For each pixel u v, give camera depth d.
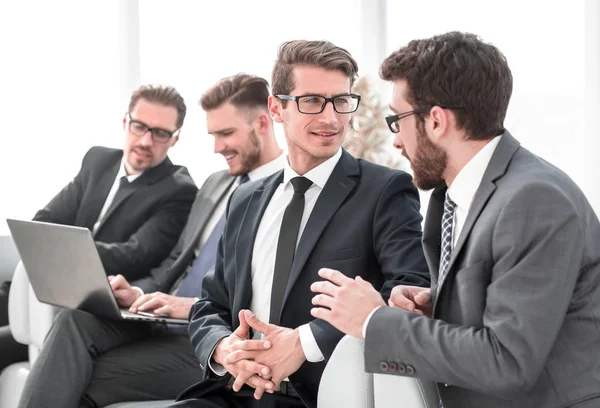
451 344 1.59
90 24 4.46
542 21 4.27
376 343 1.67
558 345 1.60
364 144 4.25
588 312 1.61
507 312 1.54
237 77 3.13
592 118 4.09
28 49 4.32
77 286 2.76
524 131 4.32
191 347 2.95
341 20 4.74
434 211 1.89
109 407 2.73
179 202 3.43
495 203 1.63
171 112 3.50
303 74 2.27
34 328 3.13
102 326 2.81
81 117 4.44
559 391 1.57
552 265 1.53
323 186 2.32
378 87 4.63
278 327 2.12
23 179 4.32
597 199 4.09
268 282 2.30
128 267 3.29
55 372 2.69
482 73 1.72
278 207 2.38
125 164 3.56
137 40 4.51
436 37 1.79
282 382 2.21
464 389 1.69
